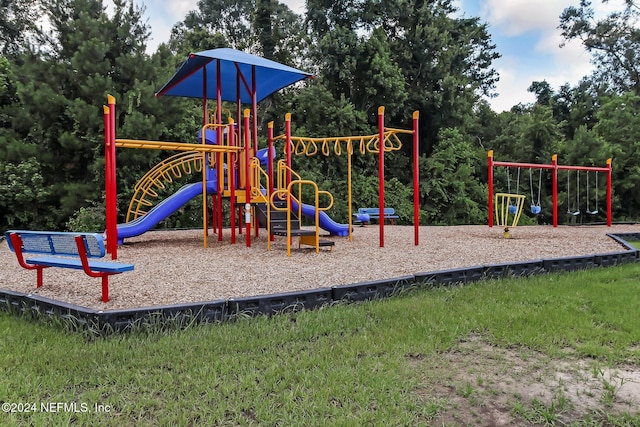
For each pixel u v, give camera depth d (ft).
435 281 16.67
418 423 7.27
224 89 37.55
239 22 98.84
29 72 42.55
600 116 77.05
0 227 42.88
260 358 9.76
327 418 7.32
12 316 13.19
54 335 11.21
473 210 66.85
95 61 43.24
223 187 29.94
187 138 49.06
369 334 11.32
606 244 28.32
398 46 70.79
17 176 40.63
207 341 10.66
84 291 15.11
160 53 47.75
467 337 11.36
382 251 24.72
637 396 8.28
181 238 33.50
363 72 65.31
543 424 7.36
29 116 41.78
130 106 41.70
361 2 71.72
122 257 23.15
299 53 73.67
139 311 11.54
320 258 22.26
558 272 19.58
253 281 16.62
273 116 69.72
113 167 22.34
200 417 7.32
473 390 8.46
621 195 70.23
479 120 90.17
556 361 9.91
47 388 8.39
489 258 22.00
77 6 44.29
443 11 74.18
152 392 8.21
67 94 43.86
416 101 69.67
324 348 10.26
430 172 66.80
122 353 9.90
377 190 62.54
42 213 43.60
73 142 42.01
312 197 57.11
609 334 11.35
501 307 13.74
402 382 8.64
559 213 71.87
